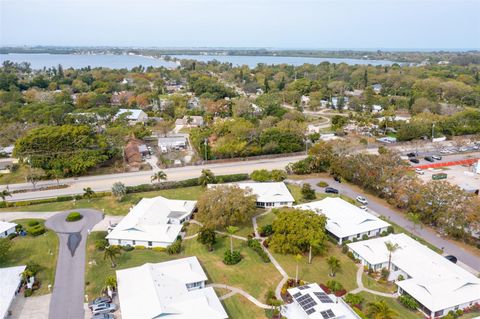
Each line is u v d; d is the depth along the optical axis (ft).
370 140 424.87
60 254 193.67
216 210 208.54
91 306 148.36
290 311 146.20
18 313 147.33
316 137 396.98
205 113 546.26
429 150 396.16
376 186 262.88
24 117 435.12
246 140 375.86
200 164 344.90
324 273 177.17
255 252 195.72
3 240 185.06
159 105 577.84
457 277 160.86
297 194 275.39
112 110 470.80
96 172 320.09
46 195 271.28
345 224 213.46
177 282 157.89
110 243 204.74
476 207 195.62
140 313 136.15
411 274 167.43
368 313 144.05
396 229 220.84
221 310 141.90
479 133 443.32
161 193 279.49
